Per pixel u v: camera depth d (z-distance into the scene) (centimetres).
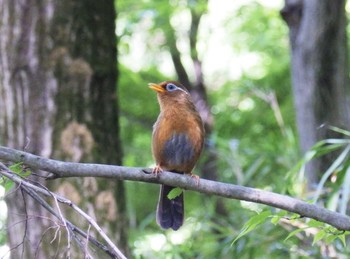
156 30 1892
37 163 760
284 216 785
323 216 771
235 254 1363
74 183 1080
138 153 1995
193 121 979
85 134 1110
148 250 1385
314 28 1263
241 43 2028
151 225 1797
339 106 1270
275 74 2000
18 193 1071
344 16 1269
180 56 2047
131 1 1859
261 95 1673
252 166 1441
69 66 1119
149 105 2036
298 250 1248
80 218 1070
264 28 1983
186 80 1991
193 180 802
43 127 1100
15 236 1074
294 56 1302
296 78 1299
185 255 1352
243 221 1415
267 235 1322
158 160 990
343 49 1277
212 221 1571
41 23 1120
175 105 980
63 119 1105
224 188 796
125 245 1108
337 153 1253
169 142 975
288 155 1425
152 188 2019
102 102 1138
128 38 1834
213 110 2073
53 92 1108
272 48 2053
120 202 1119
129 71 1920
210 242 1398
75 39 1127
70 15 1127
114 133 1147
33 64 1112
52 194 685
